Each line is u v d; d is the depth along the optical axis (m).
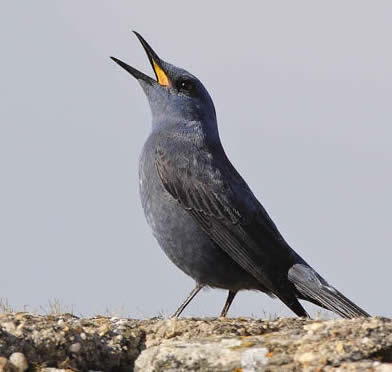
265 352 8.89
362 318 9.48
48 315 10.91
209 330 10.30
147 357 9.29
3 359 9.12
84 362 9.71
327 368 8.45
